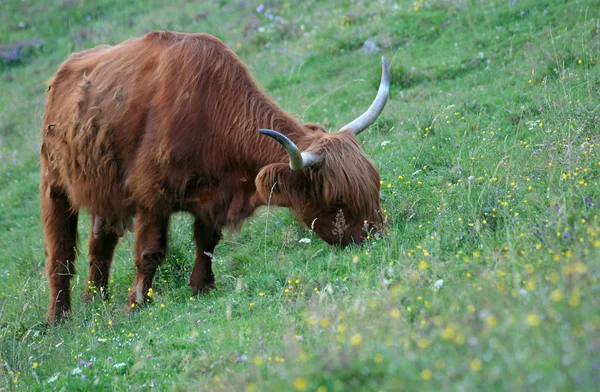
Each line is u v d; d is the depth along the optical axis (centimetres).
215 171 2731
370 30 5438
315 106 4653
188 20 7231
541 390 1148
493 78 4119
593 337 1221
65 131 3056
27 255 4022
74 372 2212
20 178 5366
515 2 4903
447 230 2441
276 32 6241
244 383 1623
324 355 1502
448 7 5259
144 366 2159
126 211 2956
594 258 1595
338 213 2500
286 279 2570
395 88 4509
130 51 2997
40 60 7544
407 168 3288
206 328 2316
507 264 1852
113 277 3406
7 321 3017
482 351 1291
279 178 2484
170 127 2717
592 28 4141
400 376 1317
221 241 3384
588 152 2630
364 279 2195
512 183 2528
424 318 1647
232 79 2755
